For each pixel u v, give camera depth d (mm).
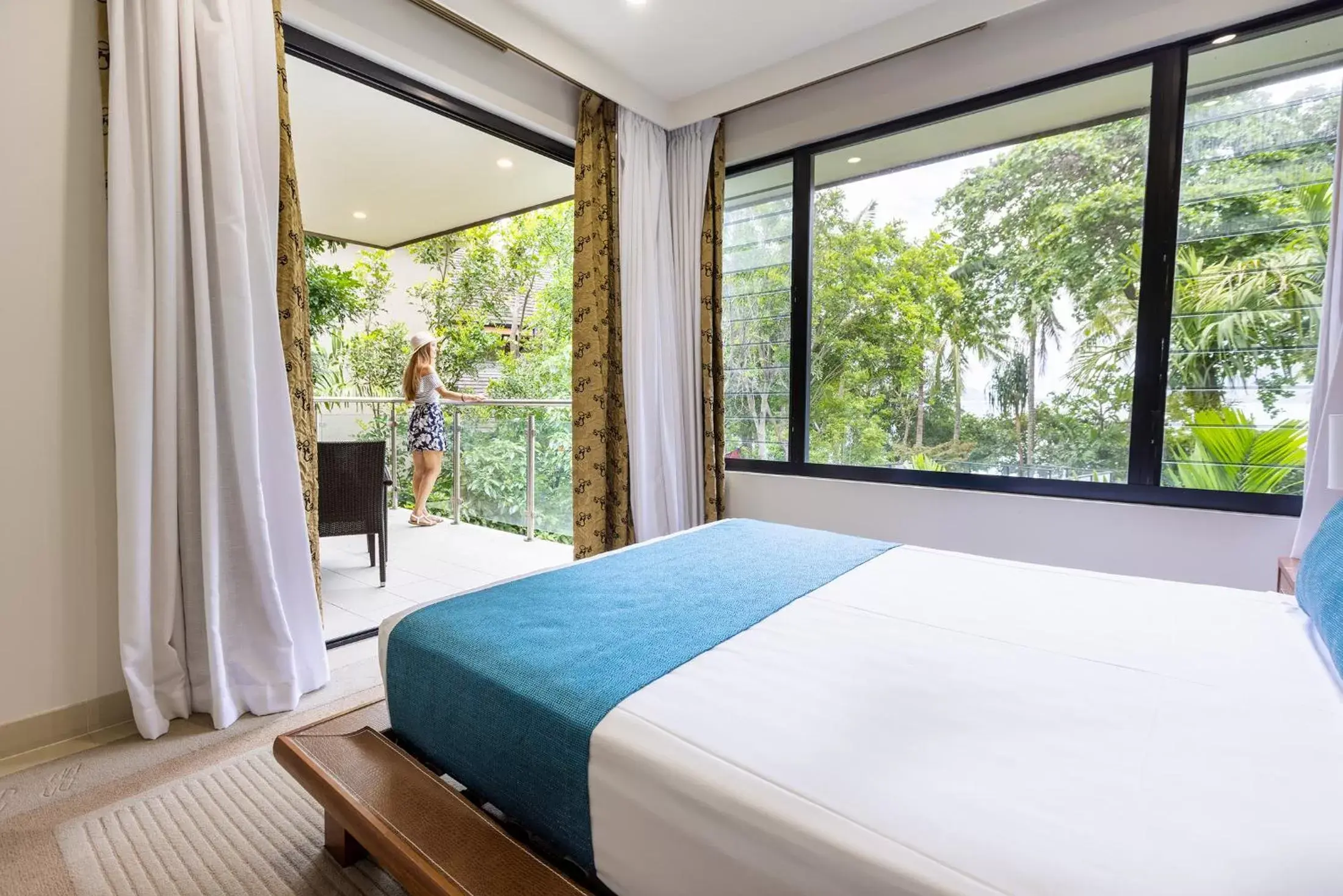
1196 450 2260
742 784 750
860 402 3100
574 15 2490
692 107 3186
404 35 2344
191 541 1767
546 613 1312
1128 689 960
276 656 1857
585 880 930
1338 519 1291
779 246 3328
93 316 1656
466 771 1086
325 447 3037
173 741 1688
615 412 3240
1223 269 2193
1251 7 2043
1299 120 2070
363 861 1231
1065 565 2461
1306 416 2088
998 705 918
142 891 1157
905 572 1593
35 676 1622
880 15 2506
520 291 6941
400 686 1225
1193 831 646
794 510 3219
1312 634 1170
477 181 3998
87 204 1634
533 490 4230
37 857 1242
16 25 1520
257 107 1802
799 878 675
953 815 682
